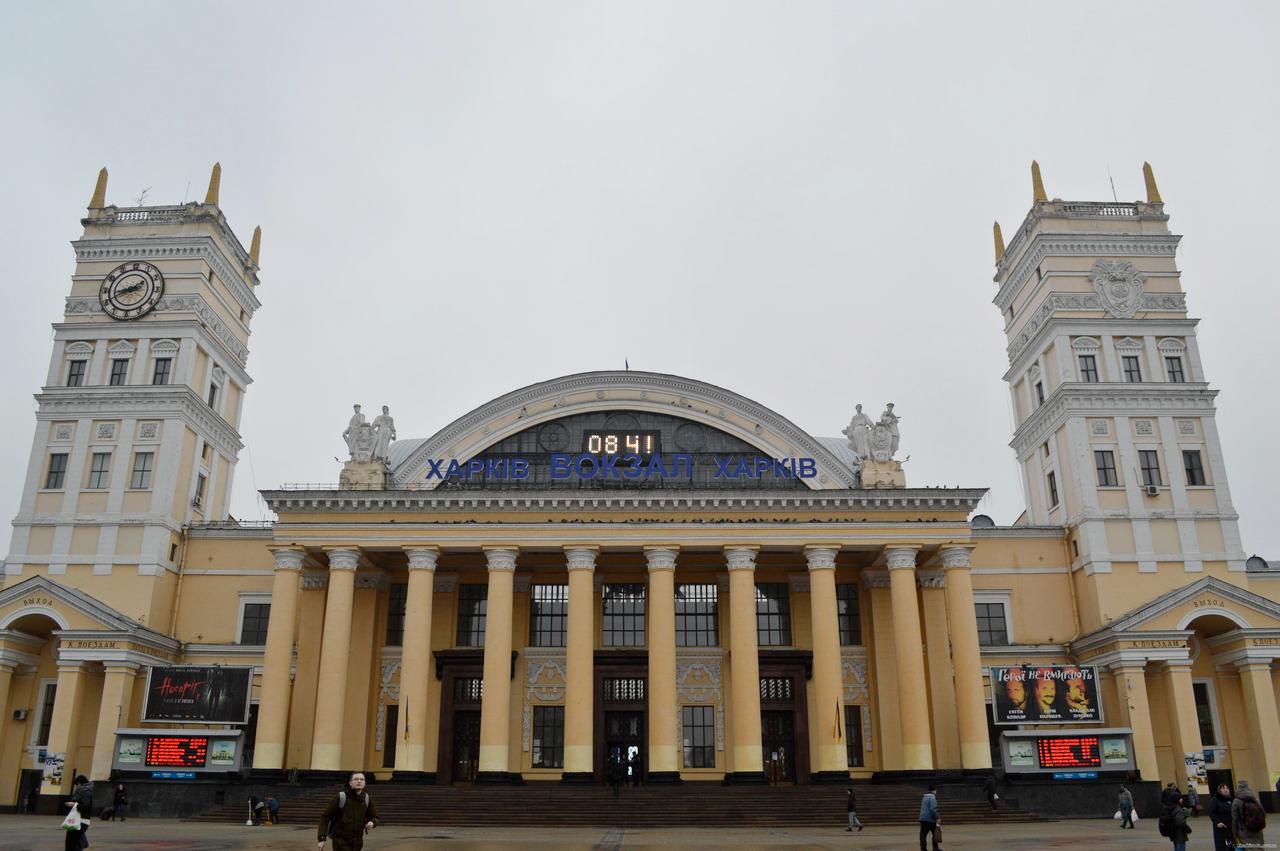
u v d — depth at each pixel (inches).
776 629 2069.4
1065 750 1779.0
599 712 1987.0
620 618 2068.2
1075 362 2196.1
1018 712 1838.1
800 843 1218.0
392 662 2011.6
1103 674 1987.0
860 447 1991.9
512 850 1086.4
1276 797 1847.9
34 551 2046.0
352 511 1866.4
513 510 1868.8
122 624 1908.2
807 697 1995.6
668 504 1868.8
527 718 1989.4
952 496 1870.1
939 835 1069.1
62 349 2186.3
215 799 1704.0
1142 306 2236.7
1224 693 2015.3
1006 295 2497.5
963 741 1769.2
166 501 2071.9
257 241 2539.4
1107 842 1221.7
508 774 1742.1
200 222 2260.1
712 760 1975.9
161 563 2044.8
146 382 2149.4
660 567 1840.6
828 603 1825.8
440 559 2031.3
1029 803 1718.8
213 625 2082.9
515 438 2069.4
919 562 2006.6
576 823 1528.1
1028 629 2105.1
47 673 2016.5
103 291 2213.3
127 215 2287.2
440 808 1567.4
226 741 1777.8
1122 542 2065.7
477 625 2070.6
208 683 1843.0
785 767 1977.1
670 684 1775.3
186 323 2177.7
